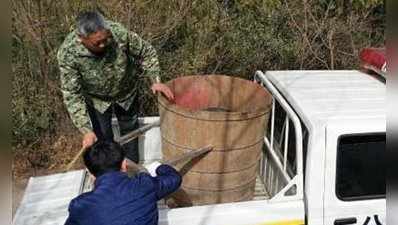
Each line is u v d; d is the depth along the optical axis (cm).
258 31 542
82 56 304
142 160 357
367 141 262
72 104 313
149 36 500
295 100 289
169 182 241
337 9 560
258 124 276
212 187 284
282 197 262
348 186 263
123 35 312
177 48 523
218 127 266
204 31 524
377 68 326
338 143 258
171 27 506
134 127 352
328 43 557
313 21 555
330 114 271
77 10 486
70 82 311
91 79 316
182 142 278
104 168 225
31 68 495
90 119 339
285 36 553
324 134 257
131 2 492
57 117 512
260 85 322
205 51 524
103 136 346
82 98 319
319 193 261
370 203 267
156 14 502
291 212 262
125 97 342
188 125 271
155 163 313
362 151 262
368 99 293
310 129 259
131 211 218
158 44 507
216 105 339
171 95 308
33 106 504
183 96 332
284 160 292
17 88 493
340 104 285
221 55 533
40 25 485
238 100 330
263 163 335
